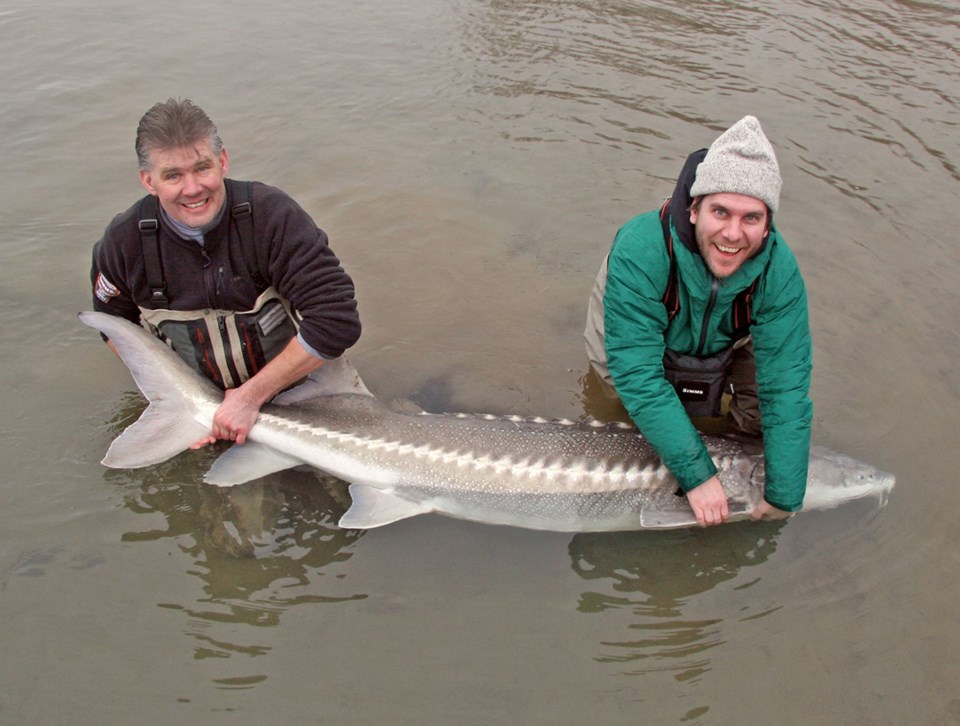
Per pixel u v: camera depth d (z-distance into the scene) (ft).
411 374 8.80
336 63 14.33
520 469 7.30
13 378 8.43
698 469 6.93
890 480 7.49
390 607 6.68
